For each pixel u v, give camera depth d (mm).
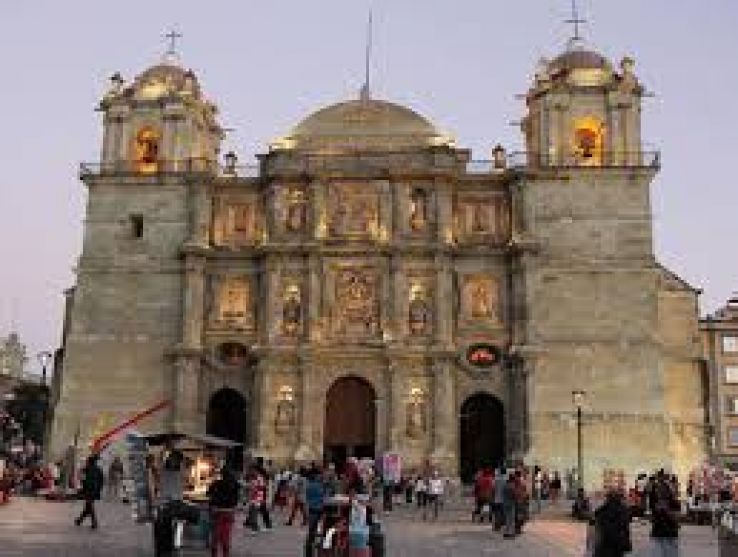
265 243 65312
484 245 64875
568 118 67375
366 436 62781
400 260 64062
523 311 62344
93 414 63812
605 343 61625
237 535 30516
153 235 67188
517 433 60812
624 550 18688
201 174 67188
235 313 65750
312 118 70562
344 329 63875
